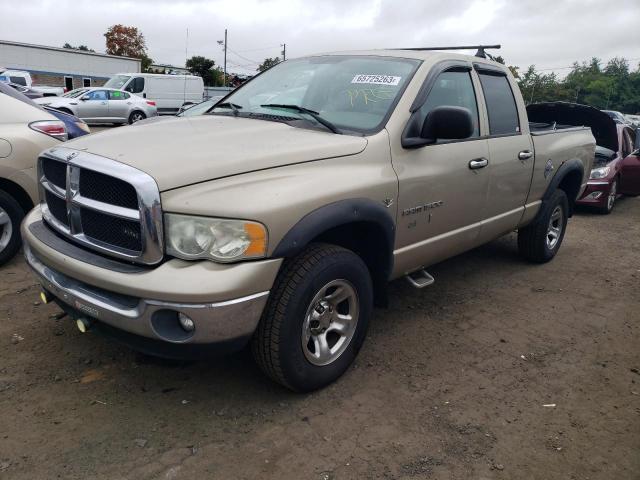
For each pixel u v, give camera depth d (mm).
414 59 3824
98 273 2598
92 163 2646
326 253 2893
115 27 64000
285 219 2613
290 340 2799
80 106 20047
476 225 4227
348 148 3096
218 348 2574
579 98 102000
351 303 3180
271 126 3342
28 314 3871
